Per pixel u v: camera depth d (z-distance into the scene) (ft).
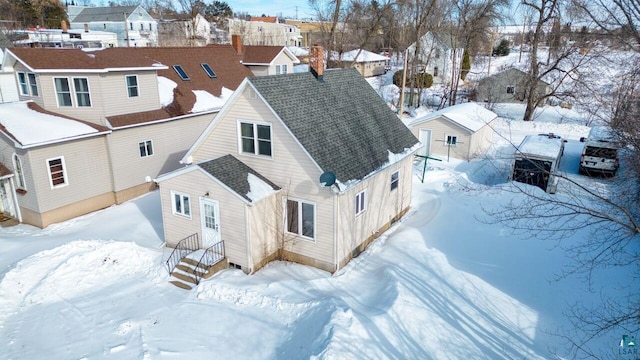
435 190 77.10
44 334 39.91
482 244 55.52
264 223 51.08
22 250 57.26
